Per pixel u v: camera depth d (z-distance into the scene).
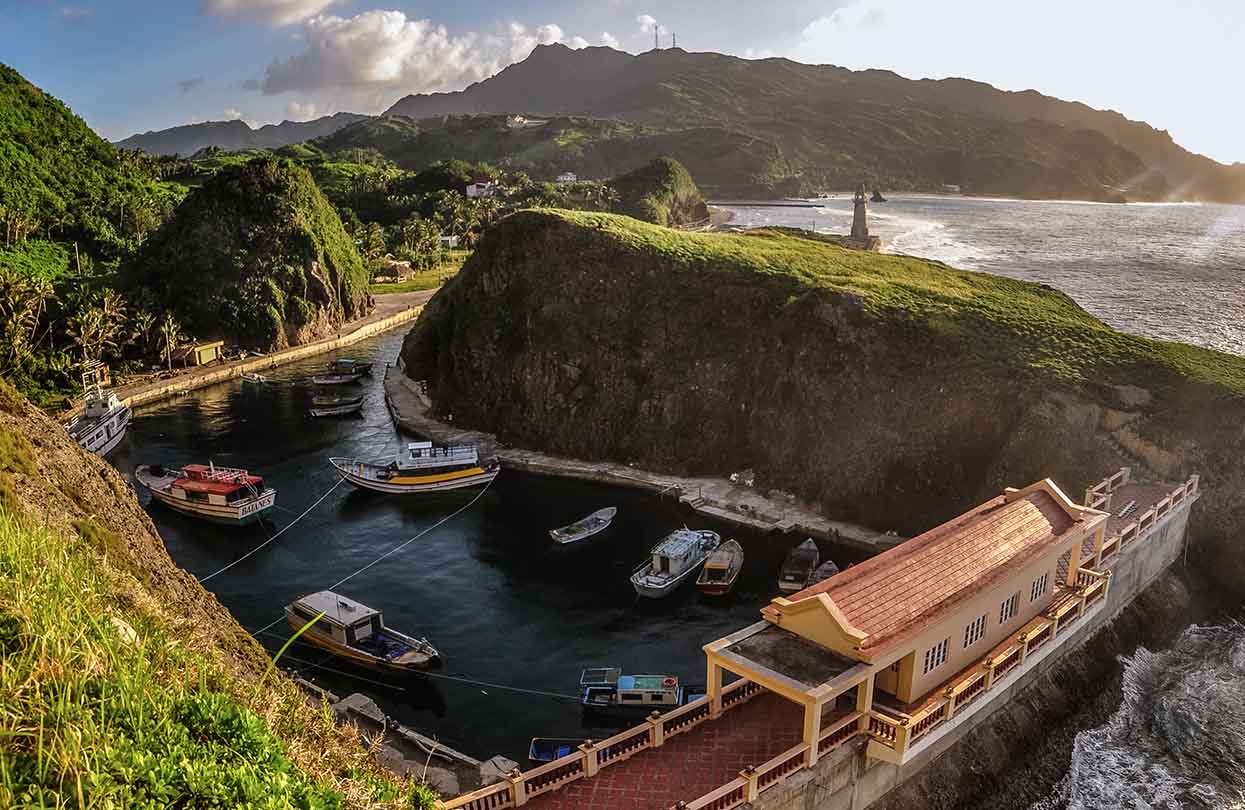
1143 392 67.25
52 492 29.70
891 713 33.25
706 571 63.81
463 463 88.19
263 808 15.07
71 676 15.42
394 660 53.12
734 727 34.12
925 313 83.31
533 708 50.00
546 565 69.19
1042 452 67.00
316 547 73.88
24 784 13.16
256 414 116.75
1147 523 53.09
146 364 136.25
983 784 38.97
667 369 92.88
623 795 30.50
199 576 68.31
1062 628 43.03
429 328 117.38
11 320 115.44
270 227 160.50
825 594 33.56
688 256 101.75
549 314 100.00
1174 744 43.09
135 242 196.38
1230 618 55.94
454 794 41.16
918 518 70.94
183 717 16.72
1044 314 87.12
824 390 81.06
